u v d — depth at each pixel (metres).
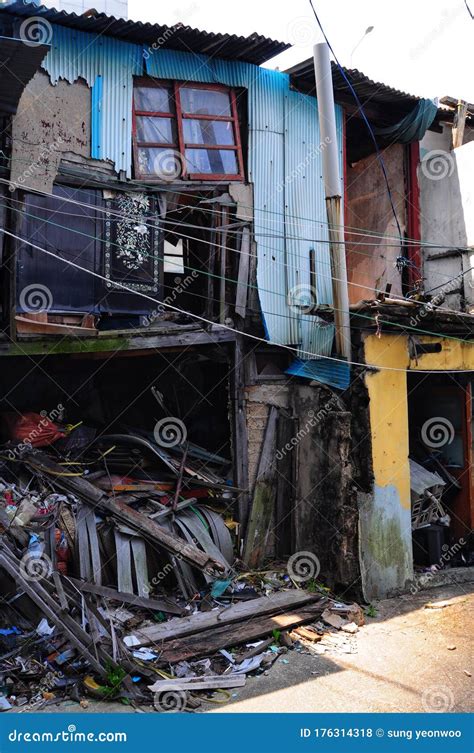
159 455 8.62
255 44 8.37
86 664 6.02
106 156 7.96
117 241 7.98
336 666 6.61
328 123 8.17
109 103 8.02
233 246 8.96
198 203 8.74
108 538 7.58
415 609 8.33
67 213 7.67
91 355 8.47
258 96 9.09
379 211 11.88
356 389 8.66
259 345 9.10
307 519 9.00
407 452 9.03
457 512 10.97
